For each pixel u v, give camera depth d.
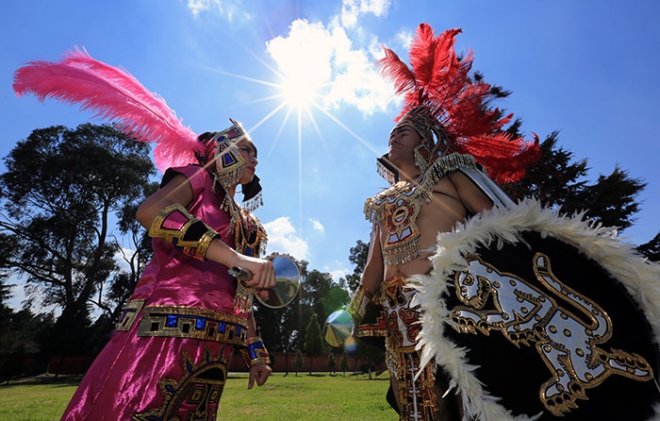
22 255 40.56
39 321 42.19
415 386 1.90
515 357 1.42
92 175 42.47
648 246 17.64
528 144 2.62
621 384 1.34
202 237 1.59
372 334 2.32
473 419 1.41
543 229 1.63
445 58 2.59
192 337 1.66
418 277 1.61
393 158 2.41
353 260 39.84
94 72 2.12
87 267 43.03
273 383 21.17
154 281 1.75
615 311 1.47
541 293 1.52
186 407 1.62
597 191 17.09
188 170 1.93
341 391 14.70
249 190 2.38
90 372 1.64
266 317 59.25
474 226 1.67
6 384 25.41
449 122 2.53
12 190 40.47
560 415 1.32
